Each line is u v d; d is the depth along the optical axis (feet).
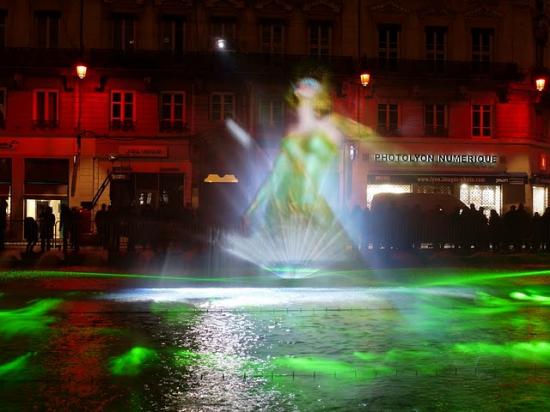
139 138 135.13
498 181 141.28
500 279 66.18
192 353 31.01
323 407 22.47
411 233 94.63
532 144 144.36
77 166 133.69
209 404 22.79
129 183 134.21
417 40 141.79
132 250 90.07
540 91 141.38
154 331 36.52
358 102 139.33
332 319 40.86
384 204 104.58
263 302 48.57
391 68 139.74
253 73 134.92
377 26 140.97
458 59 142.72
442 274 71.10
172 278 65.36
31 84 134.21
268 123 138.00
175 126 135.85
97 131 134.51
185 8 136.46
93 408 22.29
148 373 27.17
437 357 30.35
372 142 139.03
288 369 27.91
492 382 25.86
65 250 91.40
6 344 32.94
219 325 38.50
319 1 139.23
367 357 30.27
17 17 133.90
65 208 92.32
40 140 133.69
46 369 27.81
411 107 140.87
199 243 89.86
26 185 133.90
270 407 22.45
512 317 41.98
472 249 96.17
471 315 42.75
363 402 23.08
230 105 137.59
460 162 141.28
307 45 139.54
